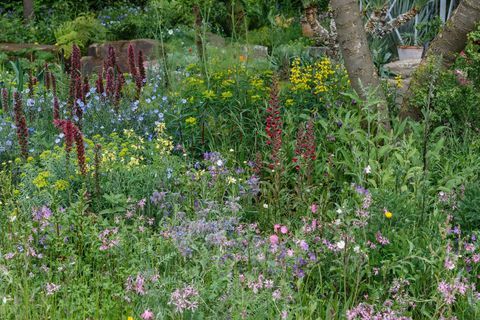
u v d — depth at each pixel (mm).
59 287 4285
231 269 4160
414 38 12930
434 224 4945
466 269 4590
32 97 8492
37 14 20203
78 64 8016
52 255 4844
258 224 5547
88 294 4469
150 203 5688
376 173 5785
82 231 4883
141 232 5000
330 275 4613
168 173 5914
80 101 7691
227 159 6262
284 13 14570
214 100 7676
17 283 4262
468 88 7016
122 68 14625
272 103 6152
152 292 4059
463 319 4168
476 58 6891
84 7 20500
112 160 6137
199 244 4547
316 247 4664
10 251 4738
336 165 6367
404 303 4090
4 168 6371
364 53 7156
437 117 7039
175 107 7723
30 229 4891
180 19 15266
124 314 4156
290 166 6316
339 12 7113
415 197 5344
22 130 6387
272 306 4070
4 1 21531
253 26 13625
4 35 17453
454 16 7168
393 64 11156
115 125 7703
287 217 5637
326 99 7562
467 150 6762
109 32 16969
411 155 5715
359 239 4637
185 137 7336
